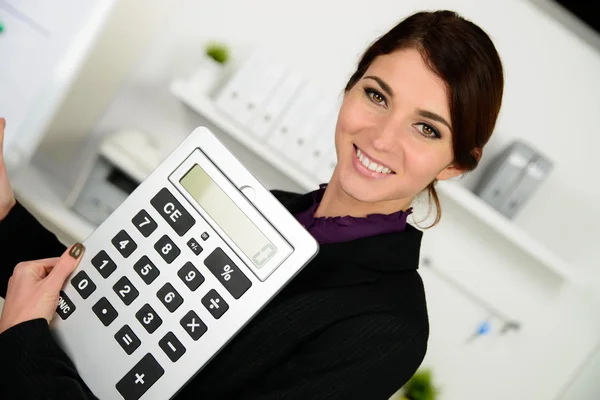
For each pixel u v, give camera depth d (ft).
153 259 1.64
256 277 1.60
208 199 1.64
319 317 1.77
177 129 5.96
